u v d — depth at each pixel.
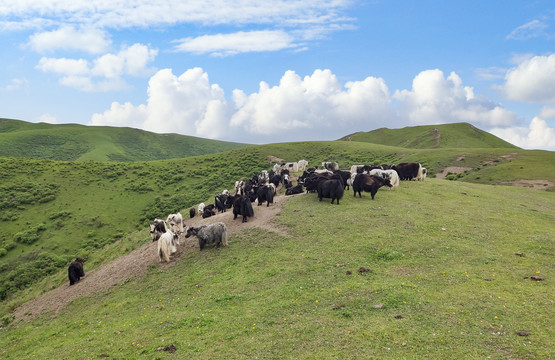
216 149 198.25
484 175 44.53
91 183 58.41
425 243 13.41
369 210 18.34
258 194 21.59
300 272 11.76
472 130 129.62
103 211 48.50
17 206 46.78
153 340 8.88
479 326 7.50
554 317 7.62
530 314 7.84
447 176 48.16
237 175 62.84
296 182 32.53
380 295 9.40
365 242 13.70
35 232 40.88
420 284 9.99
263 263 13.08
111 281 15.59
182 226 21.27
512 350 6.54
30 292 21.69
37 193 51.25
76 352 9.03
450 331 7.38
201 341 8.34
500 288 9.31
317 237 14.92
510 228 15.63
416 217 17.05
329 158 71.75
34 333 12.27
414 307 8.57
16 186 52.56
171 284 13.19
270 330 8.36
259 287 11.11
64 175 60.12
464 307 8.38
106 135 169.00
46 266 33.31
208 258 14.83
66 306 14.48
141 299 12.58
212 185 57.88
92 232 42.19
